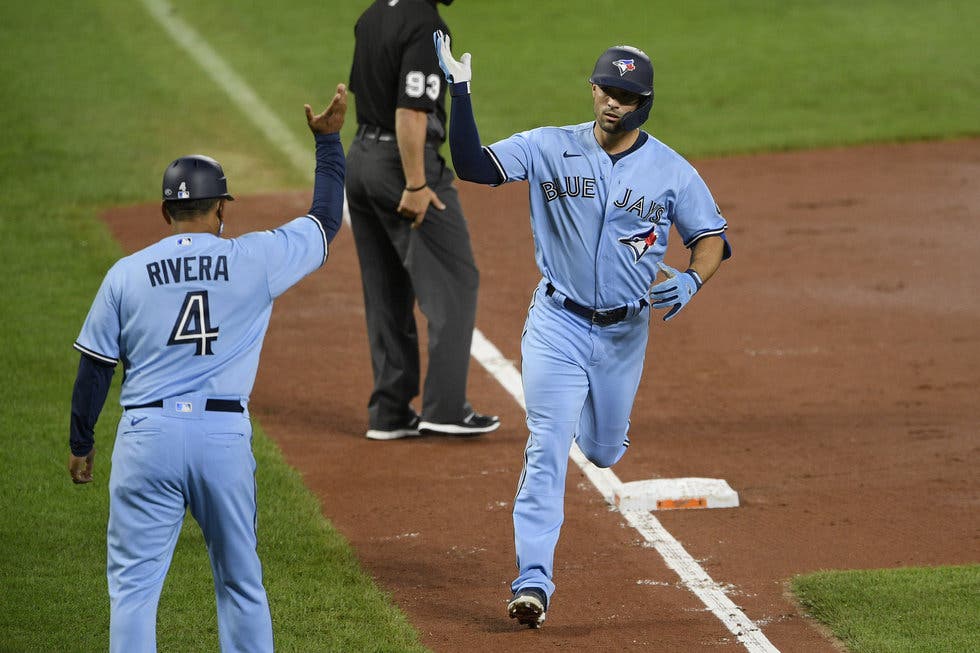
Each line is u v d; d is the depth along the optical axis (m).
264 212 48.56
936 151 56.69
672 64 68.69
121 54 69.75
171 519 17.61
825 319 37.94
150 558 17.59
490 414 31.52
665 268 21.50
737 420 30.67
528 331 21.77
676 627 21.14
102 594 21.94
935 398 31.92
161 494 17.42
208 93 64.19
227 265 17.77
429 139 28.58
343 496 26.66
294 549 23.89
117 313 17.48
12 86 63.12
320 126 19.36
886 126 59.66
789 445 29.09
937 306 38.94
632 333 21.69
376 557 23.88
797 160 55.66
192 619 21.12
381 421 29.92
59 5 78.69
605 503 26.25
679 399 32.12
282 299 40.06
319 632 20.75
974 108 62.28
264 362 34.81
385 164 28.55
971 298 39.59
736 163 55.31
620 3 79.69
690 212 21.38
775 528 24.92
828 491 26.62
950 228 46.59
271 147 57.06
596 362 21.59
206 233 18.09
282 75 67.38
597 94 20.48
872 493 26.50
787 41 72.62
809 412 31.12
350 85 29.16
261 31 75.12
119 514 17.50
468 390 33.06
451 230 29.12
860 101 63.38
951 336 36.38
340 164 19.53
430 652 20.22
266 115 61.34
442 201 28.88
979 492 26.50
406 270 29.58
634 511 25.77
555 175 21.00
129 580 17.55
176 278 17.55
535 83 65.31
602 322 21.36
